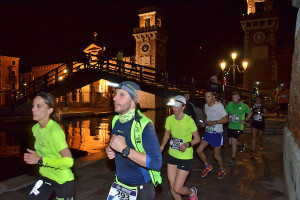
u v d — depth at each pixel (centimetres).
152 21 3731
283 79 3378
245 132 1098
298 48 324
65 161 233
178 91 1243
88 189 447
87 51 4528
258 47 2912
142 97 3325
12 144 1016
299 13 329
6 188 442
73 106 3784
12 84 5638
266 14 2847
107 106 3512
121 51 2022
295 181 264
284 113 1284
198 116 1088
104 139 1114
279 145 841
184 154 343
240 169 579
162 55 3844
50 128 241
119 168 210
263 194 429
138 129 195
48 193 257
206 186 471
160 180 217
